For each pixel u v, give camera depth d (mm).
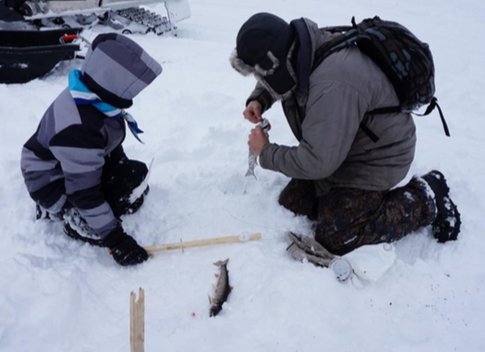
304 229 2840
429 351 2082
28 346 2037
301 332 2094
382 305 2293
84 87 2207
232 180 3131
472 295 2371
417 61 2207
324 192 2689
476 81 5305
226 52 6059
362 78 2193
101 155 2326
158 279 2480
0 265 2334
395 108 2307
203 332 2098
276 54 2133
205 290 2412
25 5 5766
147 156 3480
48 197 2494
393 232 2514
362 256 2408
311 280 2338
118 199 2701
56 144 2186
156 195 3041
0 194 2957
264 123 2781
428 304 2311
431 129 4211
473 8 9453
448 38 7336
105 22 6918
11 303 2156
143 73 2186
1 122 3834
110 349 2021
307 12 8602
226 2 9227
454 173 3301
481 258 2592
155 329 2143
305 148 2324
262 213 2924
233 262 2561
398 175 2484
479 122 4359
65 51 4809
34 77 4801
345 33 2295
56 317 2133
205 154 3564
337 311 2236
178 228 2842
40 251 2557
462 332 2178
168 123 3936
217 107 4156
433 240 2729
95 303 2307
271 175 3248
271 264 2518
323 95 2189
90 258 2568
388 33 2256
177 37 6953
